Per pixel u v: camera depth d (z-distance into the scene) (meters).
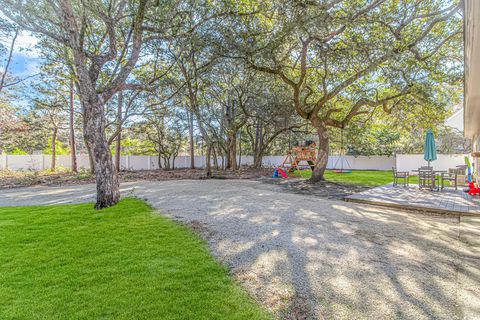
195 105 13.37
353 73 9.52
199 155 23.75
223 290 2.63
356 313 2.26
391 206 6.64
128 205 6.38
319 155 11.73
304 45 8.02
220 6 7.73
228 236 4.23
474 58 3.24
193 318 2.18
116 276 2.89
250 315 2.23
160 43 8.92
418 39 7.82
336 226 4.80
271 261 3.31
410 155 15.28
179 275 2.92
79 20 8.01
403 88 8.94
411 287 2.67
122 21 8.36
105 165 6.28
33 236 4.19
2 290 2.60
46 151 21.53
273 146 23.81
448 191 8.81
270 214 5.62
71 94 15.86
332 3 6.38
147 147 21.55
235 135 18.11
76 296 2.50
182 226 4.74
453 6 7.27
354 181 12.10
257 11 7.35
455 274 2.95
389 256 3.45
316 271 3.04
